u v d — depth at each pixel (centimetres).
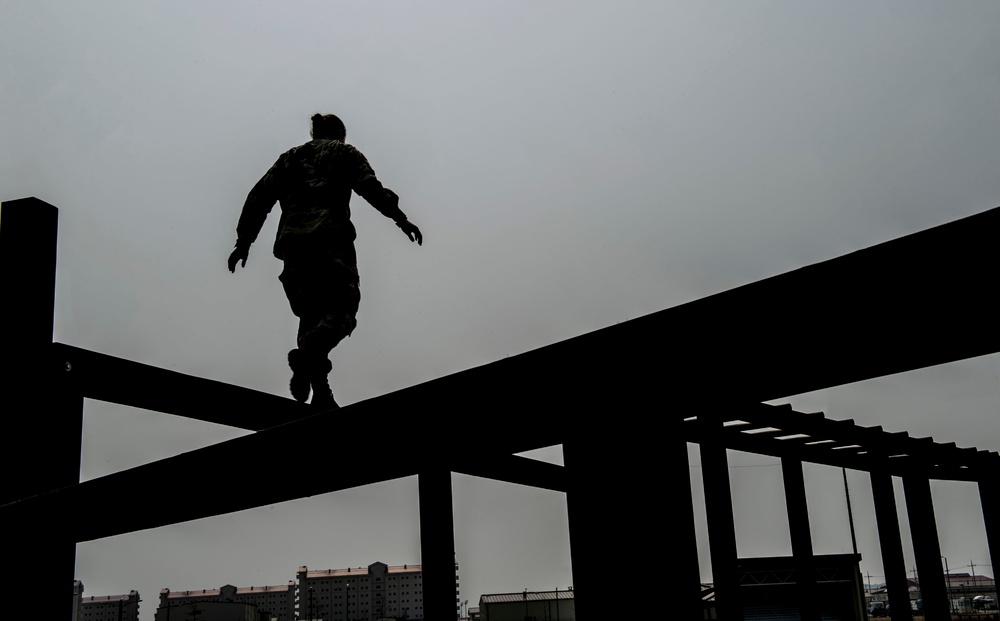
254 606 6931
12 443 458
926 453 971
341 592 10206
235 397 561
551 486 581
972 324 191
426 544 353
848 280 206
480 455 312
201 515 379
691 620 224
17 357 470
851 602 2016
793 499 893
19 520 405
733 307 225
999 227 184
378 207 475
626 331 246
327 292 483
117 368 507
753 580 2134
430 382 296
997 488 1093
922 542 1053
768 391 229
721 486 739
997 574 1080
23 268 486
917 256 195
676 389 236
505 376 273
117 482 374
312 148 509
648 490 236
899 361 208
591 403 253
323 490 360
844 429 842
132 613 8869
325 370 475
